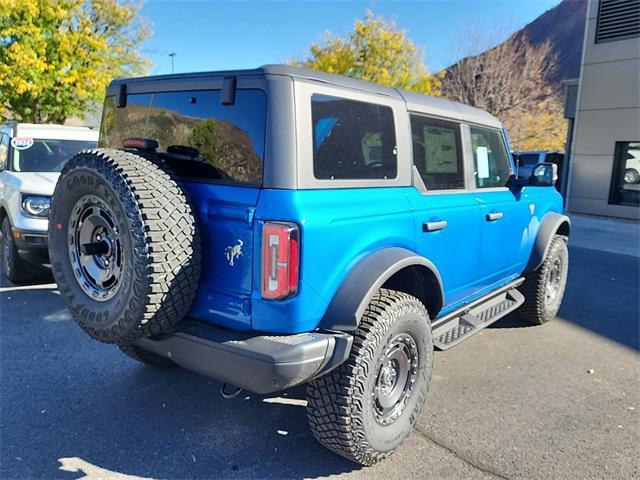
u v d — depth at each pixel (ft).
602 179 50.60
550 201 17.66
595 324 18.54
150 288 7.90
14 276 21.13
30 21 50.52
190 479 9.28
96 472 9.41
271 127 8.24
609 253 33.55
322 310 8.68
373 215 9.43
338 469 9.66
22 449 10.02
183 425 11.04
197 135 9.32
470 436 10.82
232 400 12.16
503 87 94.53
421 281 10.98
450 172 12.19
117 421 11.14
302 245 8.09
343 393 8.87
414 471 9.62
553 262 17.51
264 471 9.55
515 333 17.40
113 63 60.54
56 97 56.24
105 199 8.37
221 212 8.48
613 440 10.80
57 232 9.45
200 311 8.98
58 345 15.12
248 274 8.31
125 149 9.90
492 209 13.56
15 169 22.58
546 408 12.12
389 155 10.21
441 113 11.88
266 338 8.27
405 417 10.11
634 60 47.11
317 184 8.53
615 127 49.11
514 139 98.37
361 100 9.59
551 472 9.66
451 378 13.66
